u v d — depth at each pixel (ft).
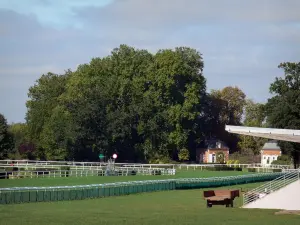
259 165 410.93
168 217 131.34
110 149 422.41
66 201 182.19
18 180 267.39
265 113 406.82
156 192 228.22
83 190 194.70
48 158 418.72
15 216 130.72
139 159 446.60
